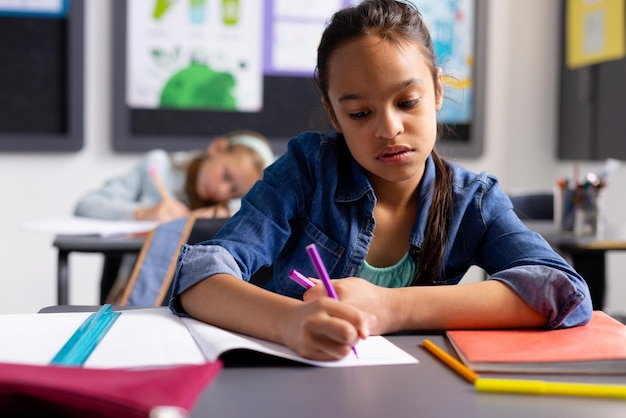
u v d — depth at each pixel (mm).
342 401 590
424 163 1043
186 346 710
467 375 652
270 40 3148
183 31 3072
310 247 760
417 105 912
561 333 800
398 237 1045
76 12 2943
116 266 2479
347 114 923
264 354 718
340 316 701
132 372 561
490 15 3270
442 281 1047
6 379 501
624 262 3086
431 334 825
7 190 2955
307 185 1043
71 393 487
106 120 3027
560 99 3270
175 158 2656
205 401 585
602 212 2098
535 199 2477
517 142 3318
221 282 832
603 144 3008
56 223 2068
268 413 559
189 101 3094
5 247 2967
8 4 2902
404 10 976
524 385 619
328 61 947
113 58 3004
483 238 1037
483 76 3238
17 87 2924
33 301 3012
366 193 1022
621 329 825
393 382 643
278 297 784
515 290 846
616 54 2914
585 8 3090
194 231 1399
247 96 3145
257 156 2584
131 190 2592
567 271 895
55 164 2988
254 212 990
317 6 3174
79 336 739
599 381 657
